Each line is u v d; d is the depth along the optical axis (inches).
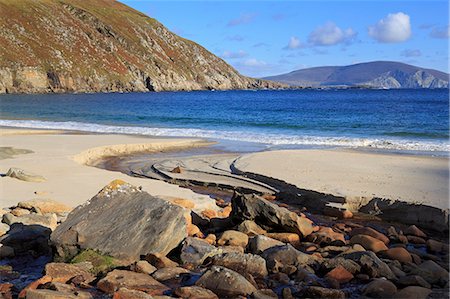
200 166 705.6
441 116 1754.4
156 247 314.5
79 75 4493.1
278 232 400.8
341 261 298.7
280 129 1330.0
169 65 5866.1
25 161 690.2
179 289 254.4
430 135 1168.8
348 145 968.3
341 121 1577.3
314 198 520.4
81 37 5022.1
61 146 865.5
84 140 970.7
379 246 350.3
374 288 264.1
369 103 2874.0
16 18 4677.7
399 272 296.7
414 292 258.7
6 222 381.1
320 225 450.3
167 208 334.6
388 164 687.1
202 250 318.3
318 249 352.8
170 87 5531.5
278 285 277.9
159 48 6063.0
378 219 474.3
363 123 1492.4
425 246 380.8
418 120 1590.8
